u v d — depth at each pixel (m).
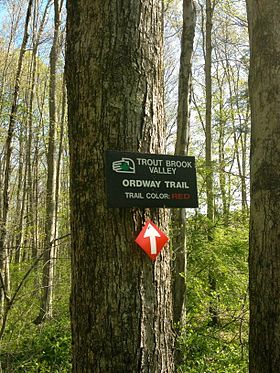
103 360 1.26
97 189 1.32
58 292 4.75
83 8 1.40
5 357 3.07
